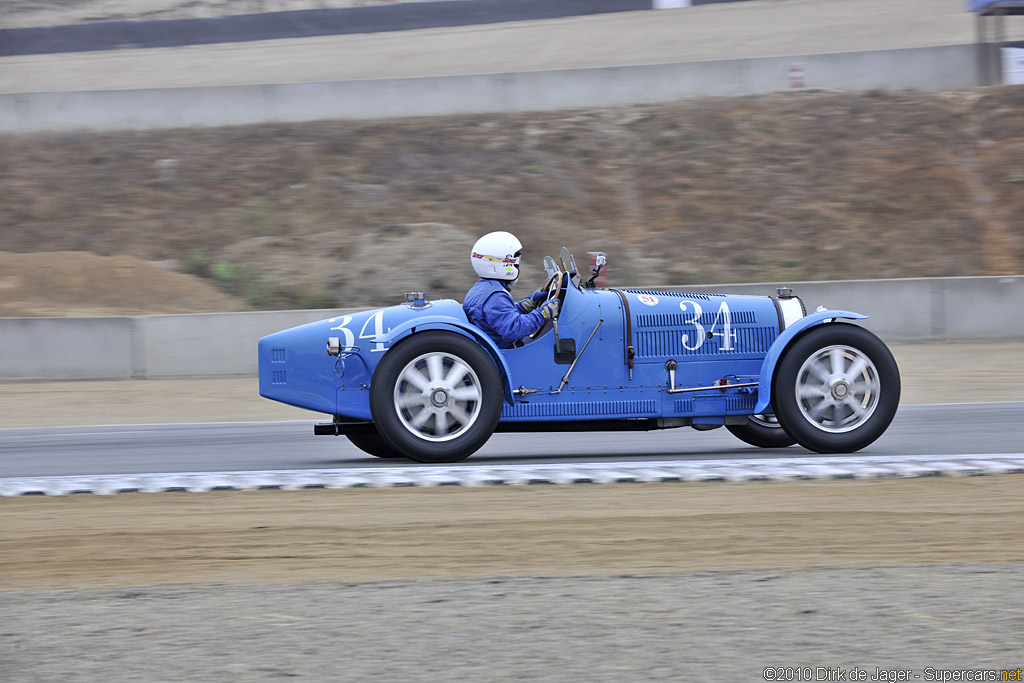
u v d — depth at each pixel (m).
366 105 72.25
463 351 20.17
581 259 57.81
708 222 60.44
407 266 55.31
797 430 20.67
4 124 72.19
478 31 108.31
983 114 67.06
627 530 15.48
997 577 12.97
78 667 10.40
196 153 69.06
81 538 15.43
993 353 43.91
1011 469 19.08
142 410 34.41
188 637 11.23
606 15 108.94
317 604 12.30
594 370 21.20
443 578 13.38
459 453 20.19
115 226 62.78
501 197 63.19
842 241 58.28
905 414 28.88
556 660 10.43
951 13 99.44
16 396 38.56
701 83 71.88
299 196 64.31
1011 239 57.75
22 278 53.25
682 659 10.43
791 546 14.62
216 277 57.09
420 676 10.05
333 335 21.03
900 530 15.30
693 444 24.14
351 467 20.92
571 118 70.44
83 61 108.69
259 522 16.19
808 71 71.81
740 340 21.62
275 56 105.94
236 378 43.03
